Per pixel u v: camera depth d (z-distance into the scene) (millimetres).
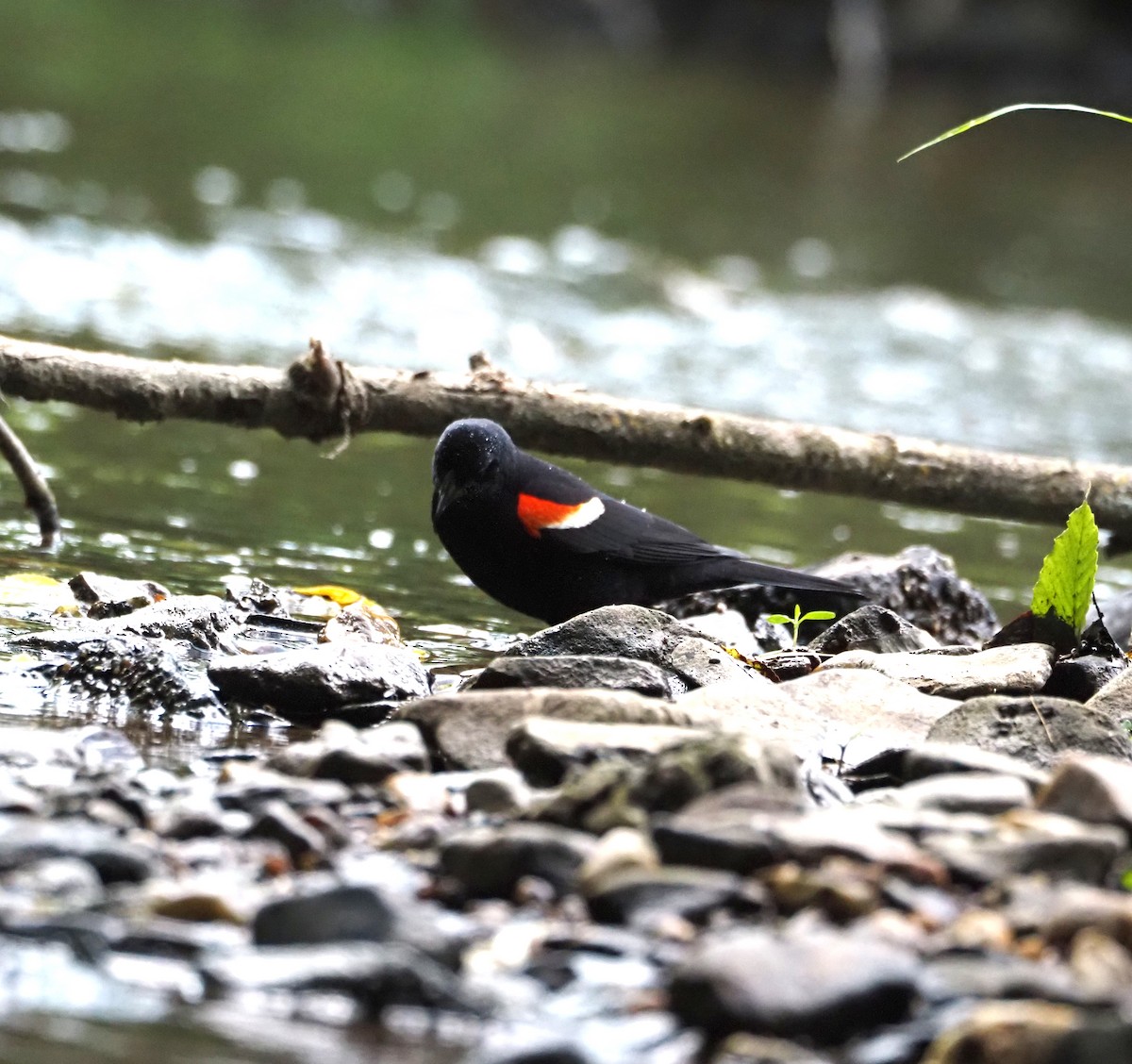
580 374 21875
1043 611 9414
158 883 5789
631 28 64750
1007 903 5738
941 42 59281
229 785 6742
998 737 7598
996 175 45469
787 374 23250
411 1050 4871
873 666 9102
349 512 14422
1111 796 6457
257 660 8680
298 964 5145
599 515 10172
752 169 42938
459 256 29672
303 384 11391
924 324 27828
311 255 28094
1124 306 31219
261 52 55375
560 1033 4980
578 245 31688
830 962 5039
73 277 23766
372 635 9984
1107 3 58625
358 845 6355
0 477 14016
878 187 42188
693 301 27922
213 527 13180
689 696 8062
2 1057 4633
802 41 61469
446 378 11750
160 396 11219
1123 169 48312
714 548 10461
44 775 6855
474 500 9984
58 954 5254
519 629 11211
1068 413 22391
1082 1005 5008
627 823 6266
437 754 7516
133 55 51656
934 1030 4891
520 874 5906
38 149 34906
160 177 33625
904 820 6320
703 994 4973
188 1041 4820
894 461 12266
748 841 5875
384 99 48844
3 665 8766
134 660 8625
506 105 49625
